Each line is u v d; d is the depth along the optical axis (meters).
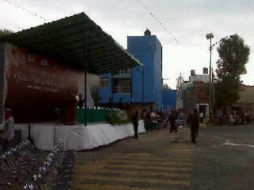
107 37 20.44
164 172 11.91
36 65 22.44
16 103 20.17
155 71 50.53
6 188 7.14
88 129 17.52
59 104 25.80
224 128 43.66
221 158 15.33
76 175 11.27
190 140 23.97
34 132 17.19
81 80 30.08
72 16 17.20
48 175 7.05
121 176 11.20
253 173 11.94
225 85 62.78
